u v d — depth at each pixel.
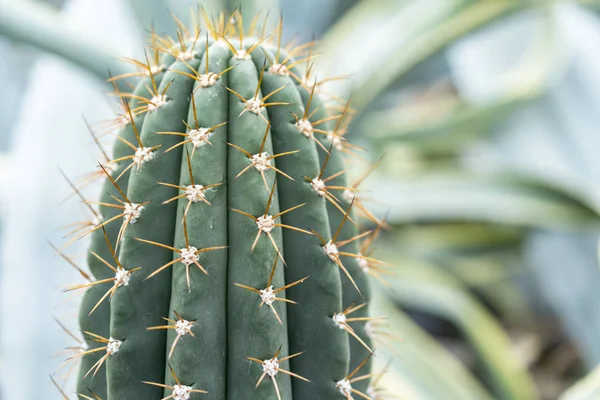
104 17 1.13
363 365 0.55
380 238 1.21
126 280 0.51
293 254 0.52
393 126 1.17
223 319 0.50
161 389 0.52
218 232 0.50
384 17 1.16
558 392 1.18
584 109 1.18
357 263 0.55
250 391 0.50
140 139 0.52
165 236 0.51
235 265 0.50
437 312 1.19
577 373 1.22
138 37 1.12
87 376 0.53
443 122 1.14
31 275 0.91
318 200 0.52
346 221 0.55
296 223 0.52
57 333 0.89
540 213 1.04
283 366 0.51
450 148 1.31
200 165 0.50
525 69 1.17
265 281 0.50
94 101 1.02
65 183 0.96
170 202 0.51
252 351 0.50
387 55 1.10
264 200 0.50
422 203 1.08
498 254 1.27
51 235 0.93
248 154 0.51
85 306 0.53
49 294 0.91
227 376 0.51
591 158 1.18
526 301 1.31
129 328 0.51
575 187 1.18
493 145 1.26
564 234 1.13
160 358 0.51
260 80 0.51
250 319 0.50
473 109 1.12
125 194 0.53
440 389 0.86
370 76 1.10
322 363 0.52
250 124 0.51
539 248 1.16
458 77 1.42
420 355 0.89
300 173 0.52
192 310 0.50
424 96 1.61
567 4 1.19
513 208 1.05
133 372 0.51
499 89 1.18
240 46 0.53
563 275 1.13
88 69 0.94
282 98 0.53
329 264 0.52
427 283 1.08
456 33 1.10
